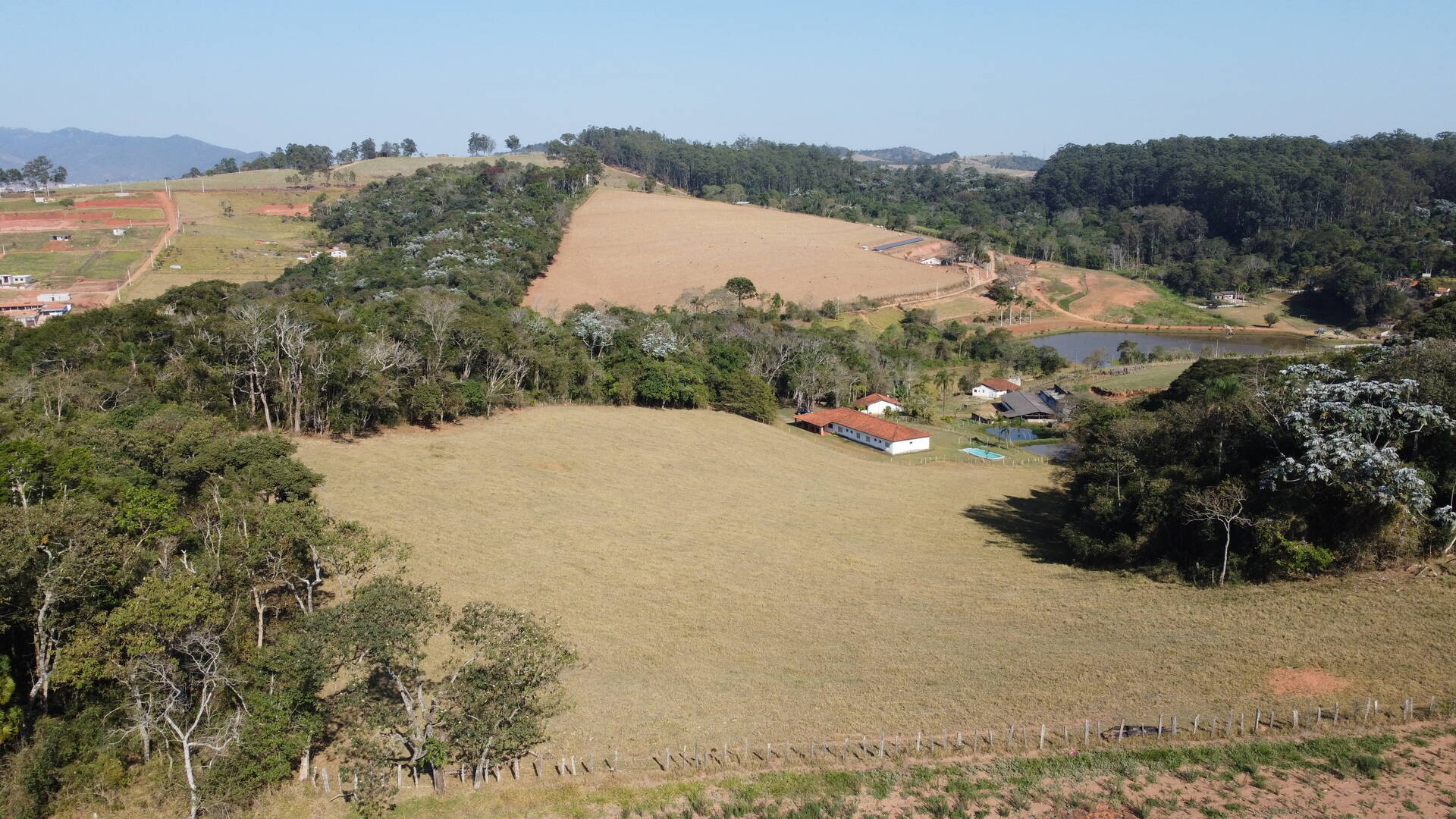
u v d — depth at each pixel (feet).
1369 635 129.49
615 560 189.88
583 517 216.95
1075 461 216.33
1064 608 162.30
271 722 102.94
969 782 102.06
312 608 138.00
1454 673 115.65
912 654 143.33
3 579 98.68
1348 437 156.25
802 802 100.53
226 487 157.58
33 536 102.32
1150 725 111.86
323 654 102.58
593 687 132.36
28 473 125.49
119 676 100.94
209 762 103.09
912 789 101.50
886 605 169.17
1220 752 103.91
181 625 102.12
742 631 155.84
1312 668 121.90
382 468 235.61
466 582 171.01
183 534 135.54
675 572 185.68
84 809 97.14
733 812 98.12
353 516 199.21
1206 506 164.76
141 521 129.39
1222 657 128.88
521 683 105.29
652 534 209.77
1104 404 310.45
